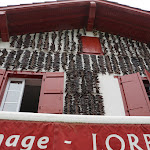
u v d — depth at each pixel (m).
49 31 7.51
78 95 5.42
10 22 6.77
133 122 3.86
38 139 3.47
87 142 3.49
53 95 5.35
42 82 5.68
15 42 6.85
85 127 3.70
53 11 7.02
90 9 7.24
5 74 5.74
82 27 7.92
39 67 6.04
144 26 7.68
